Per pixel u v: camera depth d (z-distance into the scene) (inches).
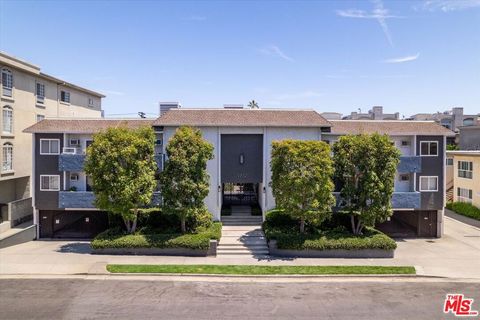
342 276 722.8
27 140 1288.1
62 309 561.0
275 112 1106.7
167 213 872.9
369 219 873.5
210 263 787.4
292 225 965.2
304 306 579.8
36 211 1050.7
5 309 560.4
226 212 1116.5
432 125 1100.5
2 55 1132.5
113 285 663.1
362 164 873.5
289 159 847.7
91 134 1056.8
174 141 878.4
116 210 858.1
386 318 541.3
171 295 618.8
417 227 1093.1
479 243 1004.6
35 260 802.8
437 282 695.7
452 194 1519.4
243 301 597.0
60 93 1505.9
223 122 1029.2
